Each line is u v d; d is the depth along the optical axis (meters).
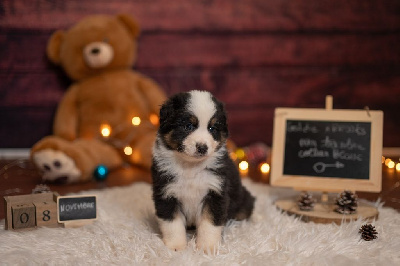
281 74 1.65
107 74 1.48
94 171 1.29
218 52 1.63
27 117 1.62
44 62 1.59
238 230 0.91
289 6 1.62
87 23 1.46
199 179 0.86
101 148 1.39
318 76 1.66
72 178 1.27
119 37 1.46
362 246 0.84
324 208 1.02
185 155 0.83
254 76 1.65
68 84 1.61
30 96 1.60
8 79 1.59
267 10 1.62
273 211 1.01
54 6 1.57
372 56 1.65
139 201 1.09
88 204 0.95
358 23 1.63
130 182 1.31
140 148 1.41
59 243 0.85
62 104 1.49
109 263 0.79
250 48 1.64
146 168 1.41
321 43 1.64
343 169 1.02
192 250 0.83
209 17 1.62
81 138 1.47
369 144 1.03
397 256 0.81
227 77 1.65
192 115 0.84
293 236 0.86
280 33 1.63
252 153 1.53
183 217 0.90
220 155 0.88
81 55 1.45
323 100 1.67
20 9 1.56
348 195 0.98
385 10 1.63
